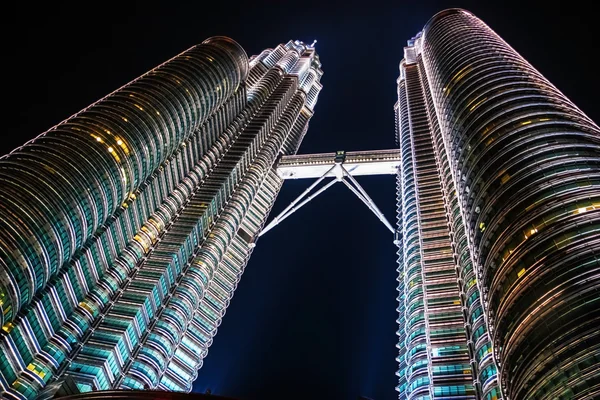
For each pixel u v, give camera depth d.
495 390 93.19
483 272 92.12
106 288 141.12
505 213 90.31
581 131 103.00
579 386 60.22
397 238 187.25
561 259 73.31
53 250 111.31
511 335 73.94
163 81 164.00
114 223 146.50
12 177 113.38
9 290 99.44
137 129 143.88
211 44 197.25
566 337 64.62
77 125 135.12
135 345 141.38
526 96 121.62
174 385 148.00
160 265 157.25
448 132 138.88
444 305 126.75
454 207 149.62
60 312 125.25
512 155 101.19
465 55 160.12
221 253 187.00
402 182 197.12
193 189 193.88
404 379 128.38
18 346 111.38
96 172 127.38
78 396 65.88
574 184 85.31
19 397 109.31
